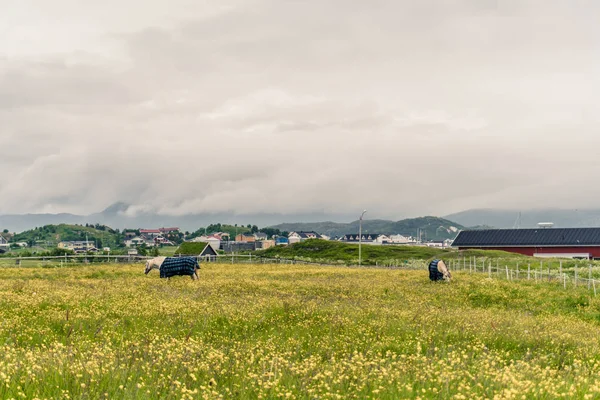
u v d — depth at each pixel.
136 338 15.20
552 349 16.84
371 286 36.91
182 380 9.80
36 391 8.66
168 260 42.12
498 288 37.03
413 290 35.16
